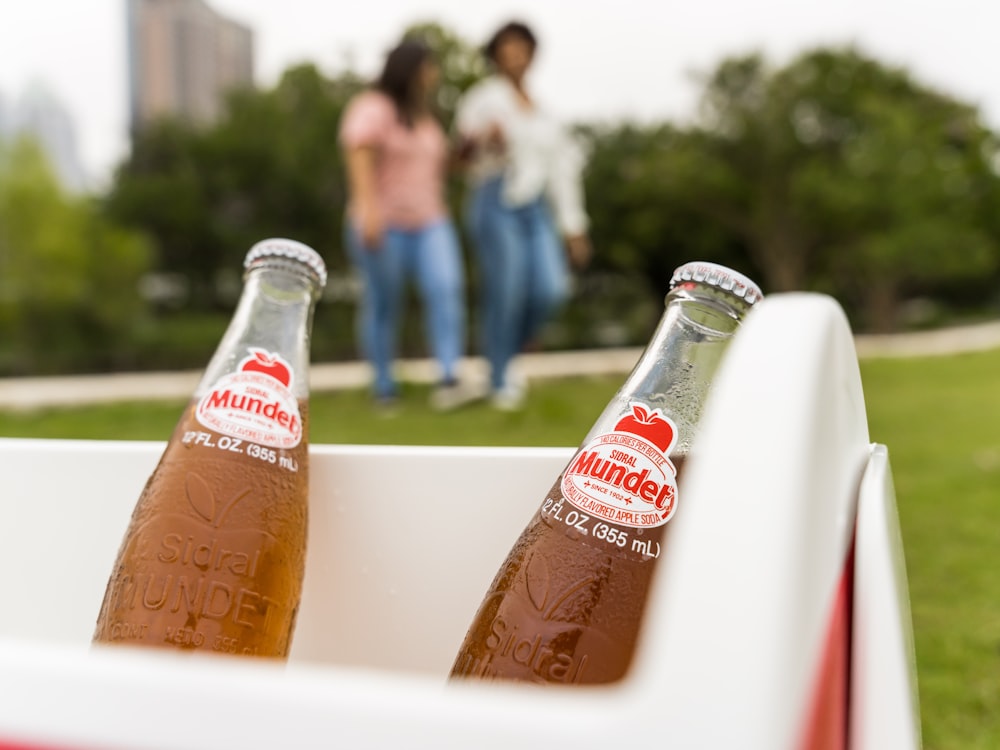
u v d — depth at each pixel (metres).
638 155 22.83
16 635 0.70
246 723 0.22
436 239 4.47
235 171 18.95
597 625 0.52
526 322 4.61
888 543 0.43
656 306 22.47
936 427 4.81
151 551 0.60
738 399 0.29
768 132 21.61
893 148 20.56
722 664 0.23
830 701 0.32
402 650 0.68
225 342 0.67
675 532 0.27
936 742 1.38
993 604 1.96
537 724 0.21
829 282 22.70
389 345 4.81
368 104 4.23
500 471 0.67
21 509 0.71
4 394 7.05
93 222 17.31
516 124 4.22
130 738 0.22
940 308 27.06
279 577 0.63
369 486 0.69
